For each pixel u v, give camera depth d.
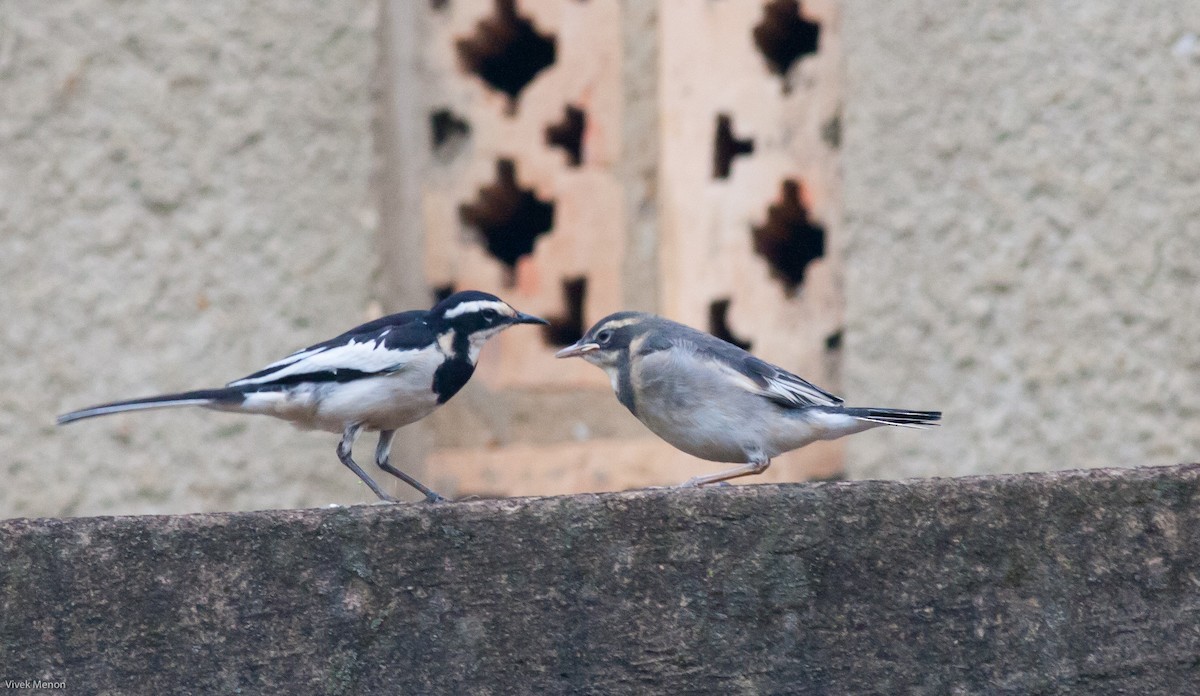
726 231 11.75
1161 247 10.30
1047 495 6.12
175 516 6.08
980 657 6.04
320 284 11.73
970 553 6.08
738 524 6.08
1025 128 10.66
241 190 11.77
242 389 8.95
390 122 12.08
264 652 6.00
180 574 6.02
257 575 6.02
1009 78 10.72
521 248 12.56
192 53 11.80
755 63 11.84
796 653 6.02
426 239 12.30
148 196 11.72
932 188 10.90
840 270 11.54
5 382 11.59
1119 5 10.48
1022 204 10.65
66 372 11.60
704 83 11.85
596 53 12.19
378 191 11.85
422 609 6.02
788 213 11.76
